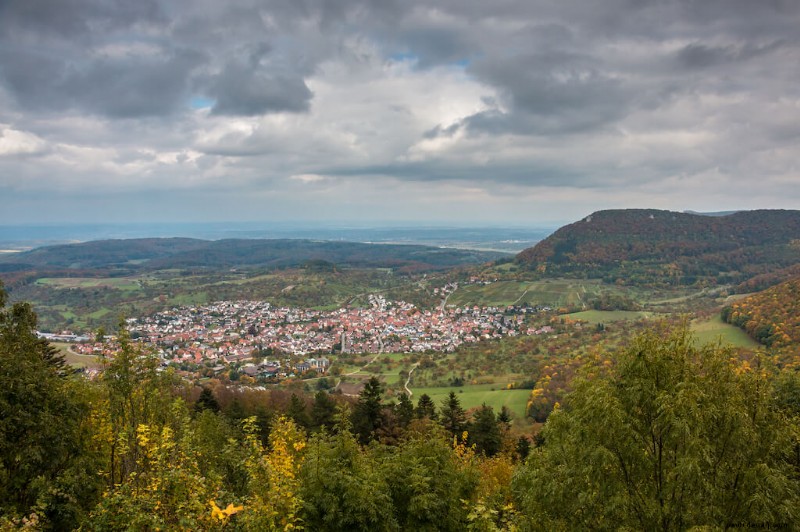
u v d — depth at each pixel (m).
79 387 19.95
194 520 9.81
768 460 11.81
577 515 12.61
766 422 12.06
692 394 11.08
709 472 11.43
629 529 11.18
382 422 49.06
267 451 16.89
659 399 11.38
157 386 17.02
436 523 17.89
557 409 14.40
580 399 13.18
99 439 17.77
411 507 17.34
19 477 14.43
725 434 11.52
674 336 12.48
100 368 17.50
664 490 11.41
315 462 16.22
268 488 11.95
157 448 12.09
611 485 11.84
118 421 16.31
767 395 12.38
